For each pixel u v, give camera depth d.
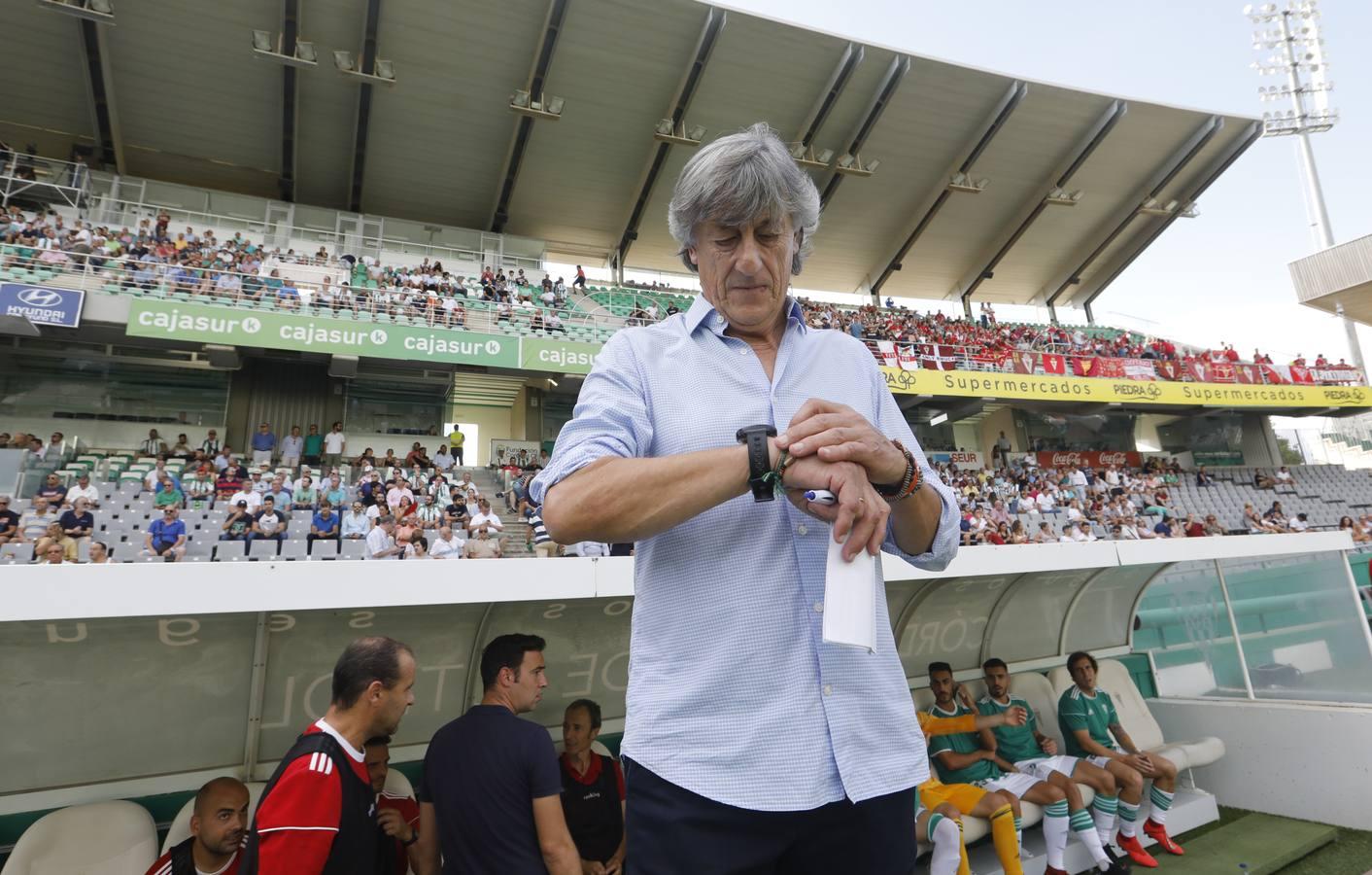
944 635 5.05
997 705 4.79
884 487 0.89
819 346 1.14
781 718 0.84
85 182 15.55
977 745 4.66
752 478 0.81
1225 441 21.92
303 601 2.65
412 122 17.11
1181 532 15.54
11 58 14.54
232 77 15.50
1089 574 5.29
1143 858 4.37
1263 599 5.77
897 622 4.70
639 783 0.90
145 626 2.86
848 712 0.87
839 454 0.81
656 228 21.11
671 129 18.09
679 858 0.83
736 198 0.99
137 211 16.31
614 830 3.28
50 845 2.64
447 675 3.60
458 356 13.46
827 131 19.78
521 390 16.75
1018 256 24.97
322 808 1.98
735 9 16.38
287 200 18.48
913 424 20.20
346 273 15.77
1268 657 5.62
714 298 1.06
